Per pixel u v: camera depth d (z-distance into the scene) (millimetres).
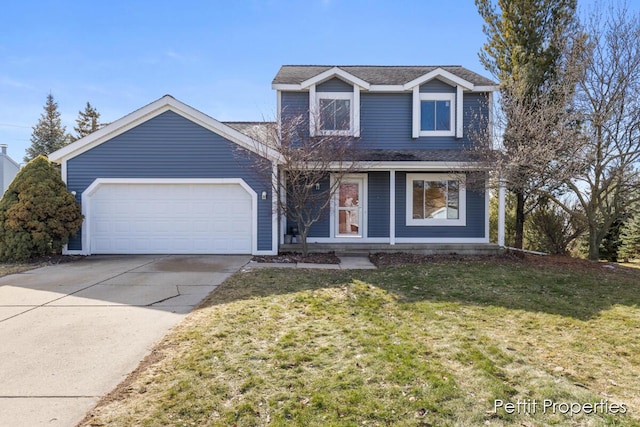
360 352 4246
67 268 9320
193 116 11336
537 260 10961
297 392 3385
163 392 3381
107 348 4387
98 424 2924
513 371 3850
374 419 2996
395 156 12148
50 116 45031
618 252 15062
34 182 10555
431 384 3520
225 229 11570
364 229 13023
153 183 11469
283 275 8344
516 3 12953
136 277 8219
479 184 11930
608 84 10695
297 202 11047
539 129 10516
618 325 5398
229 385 3500
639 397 3418
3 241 10242
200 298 6551
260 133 12438
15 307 6012
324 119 12797
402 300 6469
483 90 12789
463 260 10828
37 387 3498
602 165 11078
